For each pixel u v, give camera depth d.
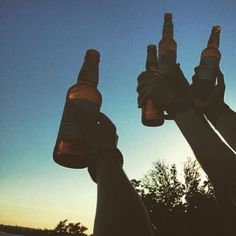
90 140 0.70
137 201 0.59
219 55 1.37
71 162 0.79
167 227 11.49
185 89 0.95
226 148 0.74
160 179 12.94
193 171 12.35
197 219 10.08
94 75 0.96
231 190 0.70
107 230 0.54
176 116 0.87
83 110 0.76
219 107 1.10
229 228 0.89
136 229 0.55
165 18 1.35
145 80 1.06
